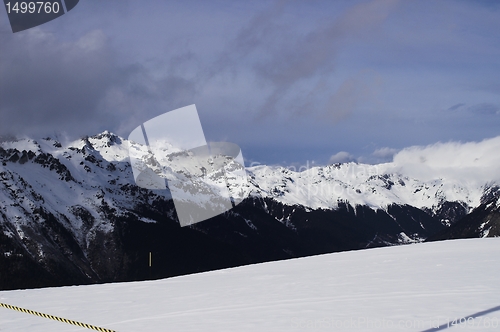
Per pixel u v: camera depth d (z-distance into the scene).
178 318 17.88
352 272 27.81
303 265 34.44
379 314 15.99
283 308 18.22
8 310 22.08
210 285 27.22
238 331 14.93
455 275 23.77
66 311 21.27
